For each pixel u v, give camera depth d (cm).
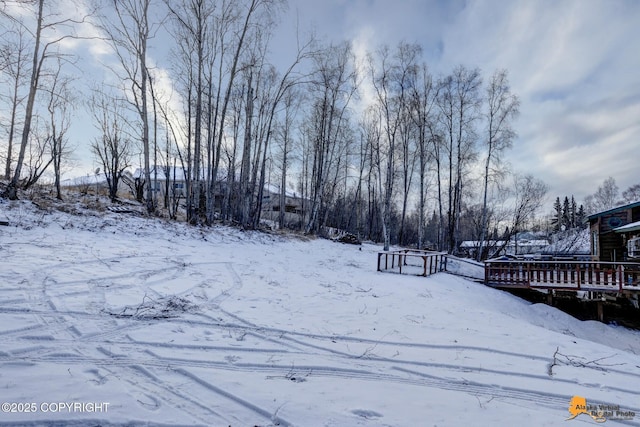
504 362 446
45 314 483
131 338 440
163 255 980
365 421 285
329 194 3291
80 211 1239
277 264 1177
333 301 747
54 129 1569
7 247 775
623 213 1538
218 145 1720
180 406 291
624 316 1213
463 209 3338
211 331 495
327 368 398
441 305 804
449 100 2489
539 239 4397
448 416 301
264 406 299
